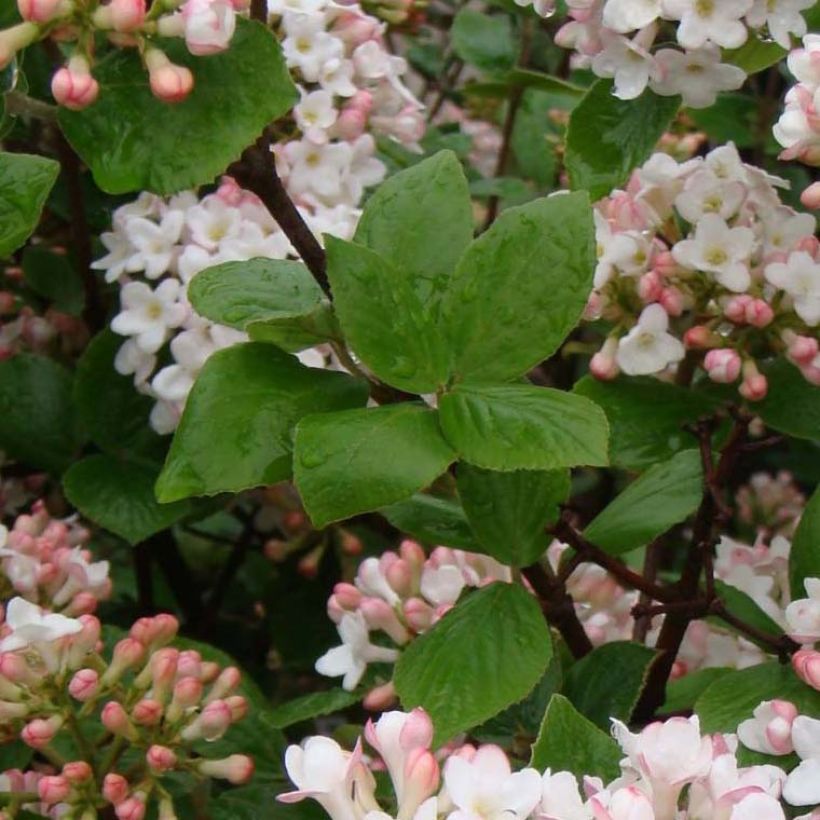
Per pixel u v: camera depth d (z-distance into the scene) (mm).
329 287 479
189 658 523
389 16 692
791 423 543
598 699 513
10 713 506
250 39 473
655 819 427
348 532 668
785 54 537
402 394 477
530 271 461
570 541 500
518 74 699
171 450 460
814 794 444
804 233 542
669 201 556
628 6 498
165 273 607
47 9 459
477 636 481
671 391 548
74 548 589
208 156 469
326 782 428
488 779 420
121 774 516
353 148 621
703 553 508
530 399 448
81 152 475
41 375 621
